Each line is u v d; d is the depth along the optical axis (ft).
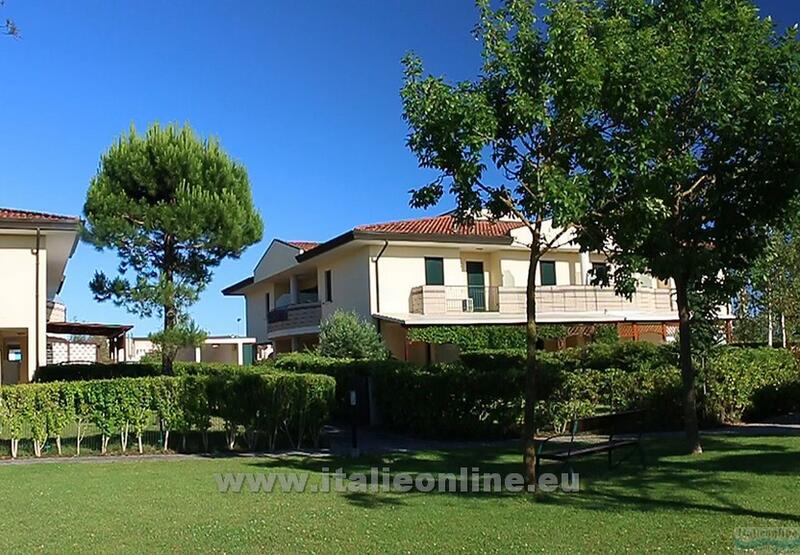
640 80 28.02
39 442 43.24
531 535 23.04
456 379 49.55
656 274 37.35
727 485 30.45
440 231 92.99
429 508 27.55
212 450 45.57
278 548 22.13
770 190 36.52
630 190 29.48
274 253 122.11
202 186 68.95
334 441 49.70
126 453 44.37
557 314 95.04
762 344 94.58
